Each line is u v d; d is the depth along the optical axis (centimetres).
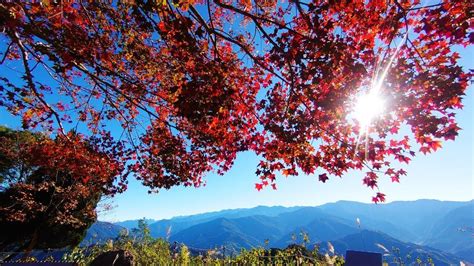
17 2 584
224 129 813
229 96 657
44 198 1944
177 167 1027
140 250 1205
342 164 709
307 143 716
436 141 609
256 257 1008
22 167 1873
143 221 1409
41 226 1906
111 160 1049
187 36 555
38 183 1911
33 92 762
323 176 666
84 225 2166
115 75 730
